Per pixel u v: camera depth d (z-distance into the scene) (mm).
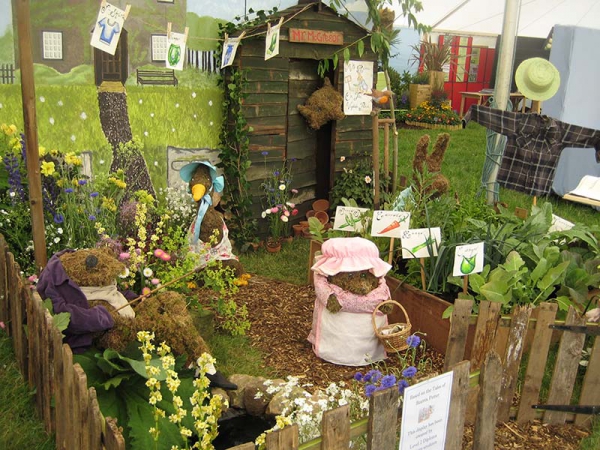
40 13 5641
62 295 3846
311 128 7641
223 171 7137
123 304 4031
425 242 5078
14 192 5121
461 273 4684
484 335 4090
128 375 3701
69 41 5848
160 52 6477
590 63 9602
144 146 6535
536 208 6211
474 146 13352
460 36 16312
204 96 6883
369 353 4746
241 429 4113
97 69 6078
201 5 6664
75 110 6000
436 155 7066
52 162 5242
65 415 3146
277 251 7035
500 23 15008
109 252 4203
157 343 4012
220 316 5336
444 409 3047
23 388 3959
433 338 5043
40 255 4512
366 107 7887
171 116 6676
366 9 8234
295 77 7375
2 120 5570
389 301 4684
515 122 6590
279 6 7426
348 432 2715
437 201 6074
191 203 6875
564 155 9883
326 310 4777
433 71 15719
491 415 3369
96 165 6215
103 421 2732
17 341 4133
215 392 4160
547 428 4121
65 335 3852
